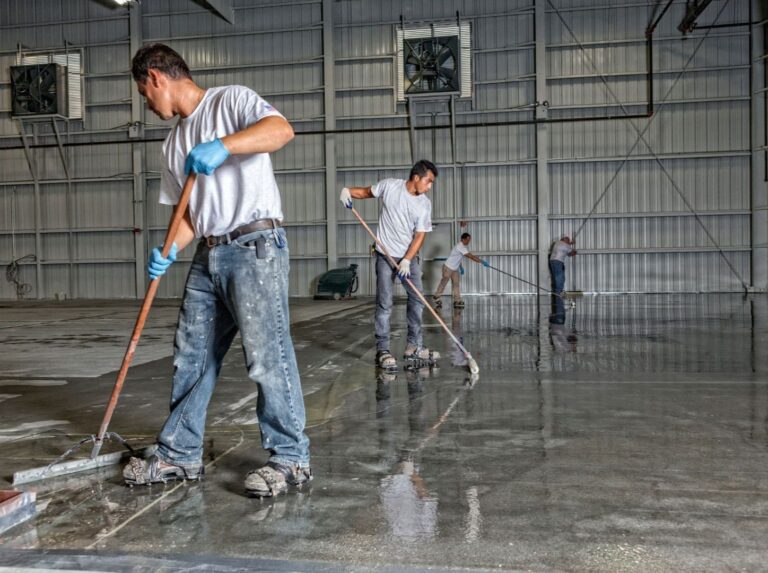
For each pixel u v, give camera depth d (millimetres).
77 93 13312
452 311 8578
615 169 12234
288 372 1772
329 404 2844
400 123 12727
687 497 1646
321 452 2105
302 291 13125
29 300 13406
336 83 12828
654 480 1778
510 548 1364
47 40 13477
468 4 12445
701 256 12070
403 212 3857
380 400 2908
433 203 12727
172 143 1827
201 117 1757
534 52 12250
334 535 1444
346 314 8227
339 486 1772
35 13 13477
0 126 13648
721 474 1821
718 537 1407
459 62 12094
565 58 12281
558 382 3262
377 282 3936
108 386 3350
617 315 7465
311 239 13039
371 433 2334
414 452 2088
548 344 4863
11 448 2207
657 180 12133
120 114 13359
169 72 1742
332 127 12727
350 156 12891
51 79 12789
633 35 12047
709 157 11969
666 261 12156
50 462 2037
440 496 1681
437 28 12336
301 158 12992
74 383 3445
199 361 1850
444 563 1300
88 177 13477
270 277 1737
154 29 13258
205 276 1809
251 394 3088
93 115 13430
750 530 1441
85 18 13328
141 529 1495
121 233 13492
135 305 11219
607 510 1567
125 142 12859
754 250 11820
